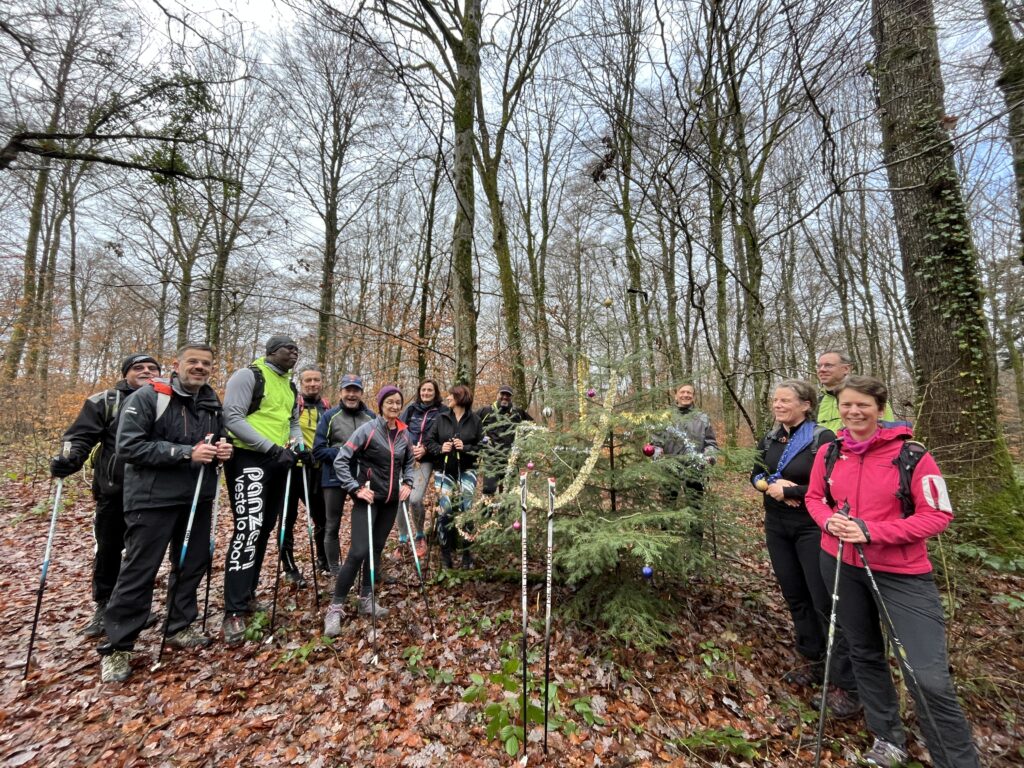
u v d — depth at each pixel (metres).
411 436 4.95
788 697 2.81
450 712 2.61
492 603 3.82
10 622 3.58
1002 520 4.07
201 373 3.10
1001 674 2.72
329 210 13.98
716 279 10.74
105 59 4.23
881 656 2.33
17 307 11.99
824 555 2.50
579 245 15.66
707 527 3.46
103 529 3.31
